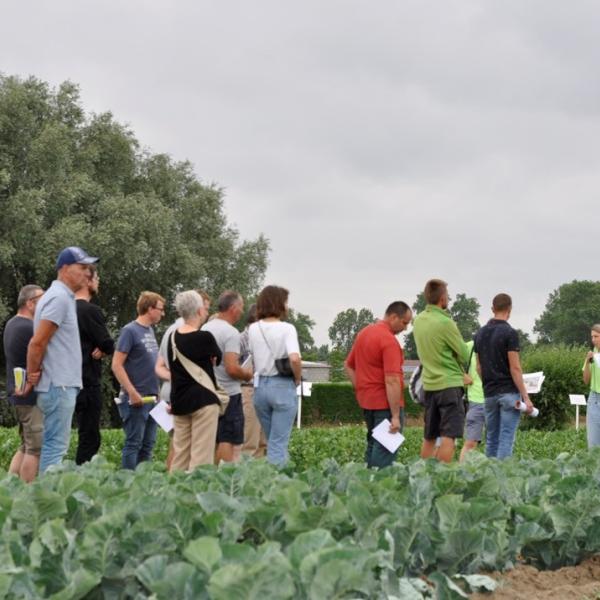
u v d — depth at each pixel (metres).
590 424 14.38
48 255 37.41
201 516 4.64
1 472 6.48
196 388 9.60
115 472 7.01
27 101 40.91
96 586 4.12
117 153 44.91
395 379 10.78
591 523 5.82
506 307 12.62
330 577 3.40
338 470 7.31
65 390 9.10
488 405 12.71
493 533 5.30
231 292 10.80
